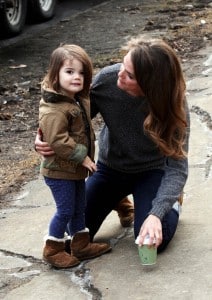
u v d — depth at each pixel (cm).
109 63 816
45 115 315
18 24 1073
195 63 756
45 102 318
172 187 326
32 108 673
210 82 671
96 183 359
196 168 459
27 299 319
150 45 306
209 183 432
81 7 1300
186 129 325
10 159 532
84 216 345
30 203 441
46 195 450
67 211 328
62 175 324
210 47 830
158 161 345
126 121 337
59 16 1226
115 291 315
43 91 317
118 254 350
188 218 381
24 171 501
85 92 327
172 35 931
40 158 524
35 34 1082
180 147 320
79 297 316
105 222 392
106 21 1134
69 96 318
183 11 1137
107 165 358
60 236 338
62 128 314
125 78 312
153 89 305
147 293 310
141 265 335
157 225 315
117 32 1030
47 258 342
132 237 369
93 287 322
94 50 919
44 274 341
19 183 479
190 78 694
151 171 348
